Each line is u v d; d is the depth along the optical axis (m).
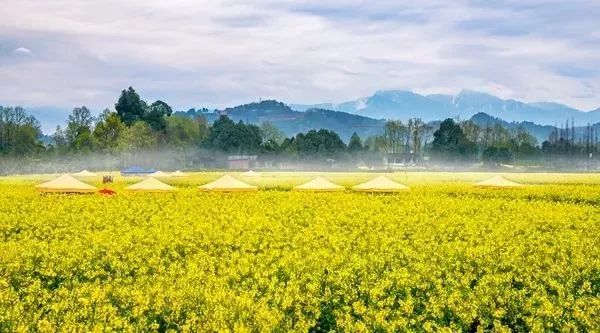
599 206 49.72
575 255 25.11
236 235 30.61
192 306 16.78
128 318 16.02
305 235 30.58
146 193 60.56
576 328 15.84
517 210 44.97
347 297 18.16
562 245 27.73
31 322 15.41
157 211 42.97
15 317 15.54
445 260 23.80
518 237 30.91
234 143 187.62
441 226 34.59
